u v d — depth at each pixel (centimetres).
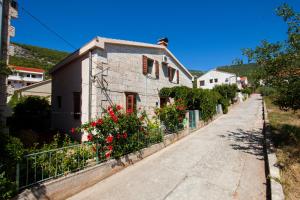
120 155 634
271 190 430
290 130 992
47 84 2766
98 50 954
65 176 464
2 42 614
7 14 633
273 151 700
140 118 739
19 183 402
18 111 1357
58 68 1291
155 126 855
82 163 523
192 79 2038
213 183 527
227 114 2078
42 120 1425
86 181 508
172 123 1016
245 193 472
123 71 1104
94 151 568
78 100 1061
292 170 523
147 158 739
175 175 582
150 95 1322
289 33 633
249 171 601
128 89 1132
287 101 664
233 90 2991
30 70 5281
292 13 618
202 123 1405
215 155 760
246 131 1214
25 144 815
